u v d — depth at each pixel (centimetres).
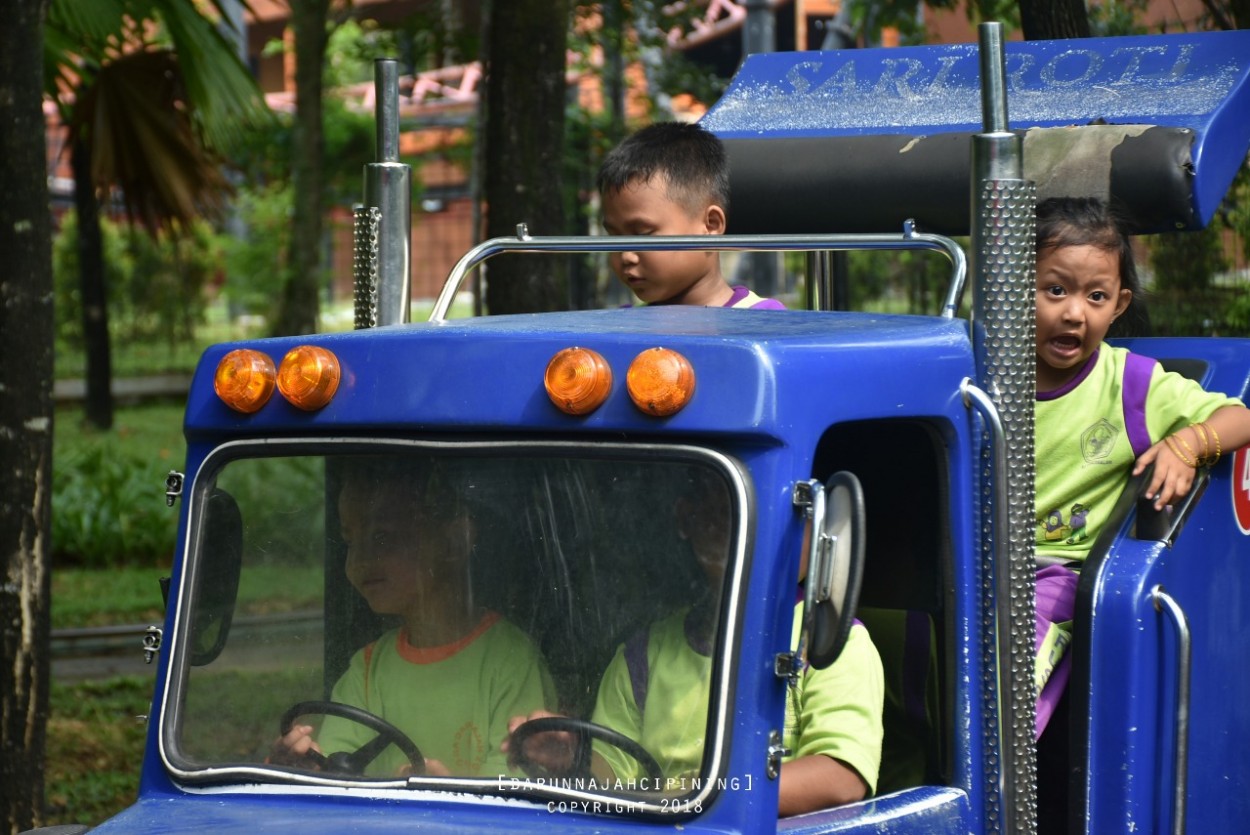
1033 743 655
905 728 677
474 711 589
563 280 1827
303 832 562
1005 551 643
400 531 609
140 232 5531
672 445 562
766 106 1058
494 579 593
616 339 575
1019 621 650
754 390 552
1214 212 906
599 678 572
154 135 2181
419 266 6388
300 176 3962
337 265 7150
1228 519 810
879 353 602
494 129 1677
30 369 1126
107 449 3391
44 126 1132
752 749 545
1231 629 812
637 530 571
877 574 687
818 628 535
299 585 627
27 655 1138
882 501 688
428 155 5219
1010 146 665
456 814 575
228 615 638
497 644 591
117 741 1711
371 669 611
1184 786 727
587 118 3111
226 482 645
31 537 1136
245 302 5762
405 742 599
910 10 2094
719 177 927
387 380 604
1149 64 964
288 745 618
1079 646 727
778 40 3547
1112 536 759
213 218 2338
